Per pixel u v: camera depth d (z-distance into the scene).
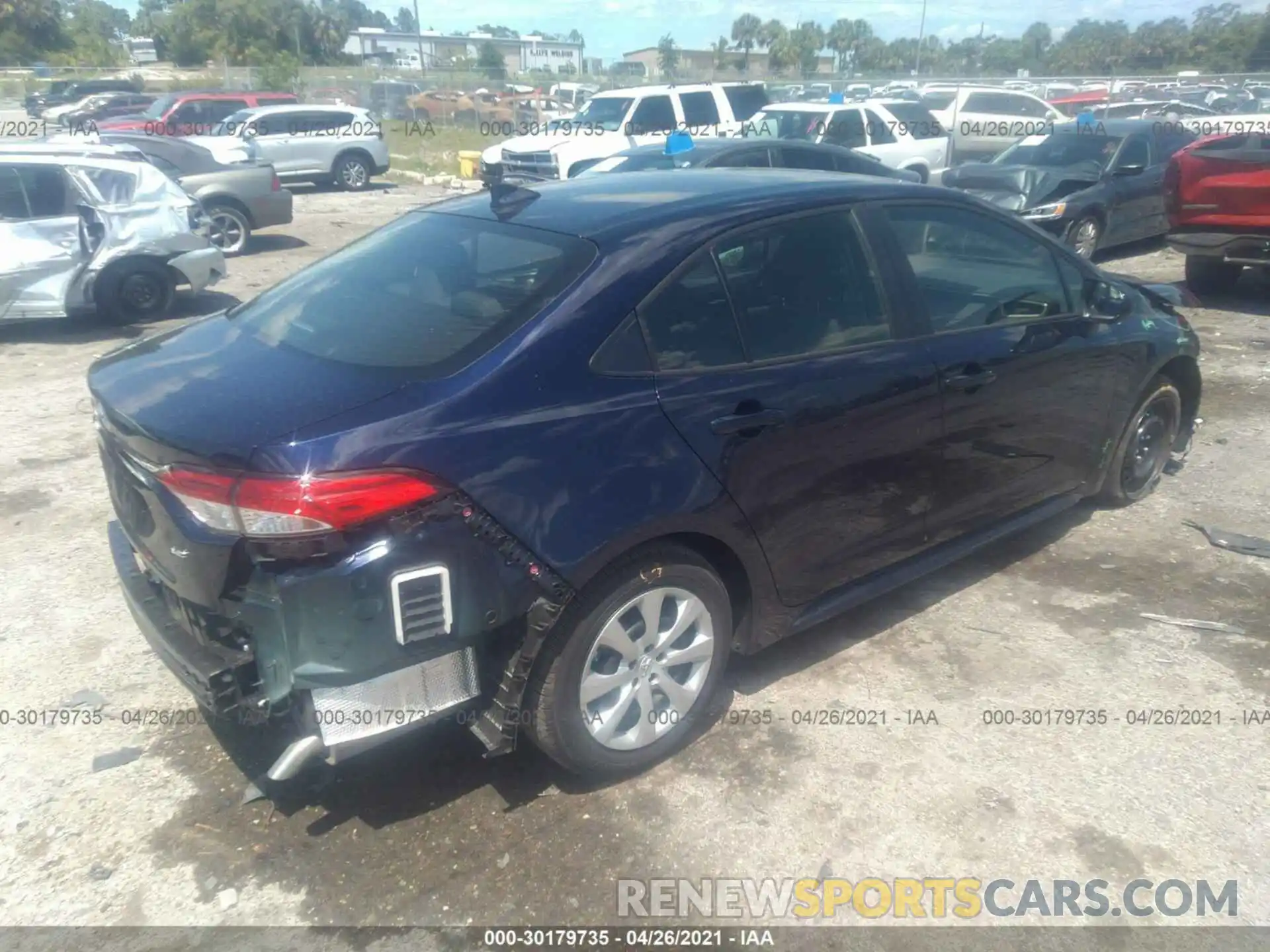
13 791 3.31
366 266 3.72
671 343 3.24
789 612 3.71
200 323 3.84
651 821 3.19
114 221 9.16
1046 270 4.52
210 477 2.66
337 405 2.77
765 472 3.39
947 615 4.37
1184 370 5.36
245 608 2.73
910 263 3.95
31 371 8.04
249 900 2.89
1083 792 3.30
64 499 5.56
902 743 3.54
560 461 2.93
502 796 3.29
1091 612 4.39
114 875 2.98
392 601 2.70
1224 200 9.34
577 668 3.10
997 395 4.15
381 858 3.04
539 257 3.31
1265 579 4.67
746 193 3.70
